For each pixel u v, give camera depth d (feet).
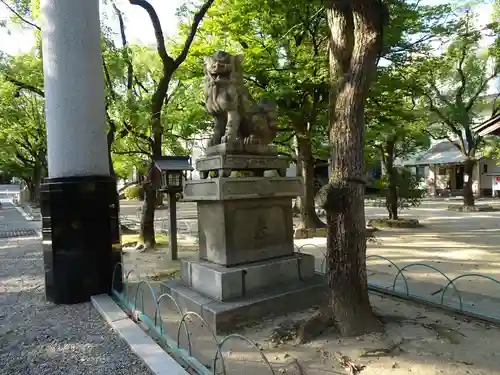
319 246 34.50
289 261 18.12
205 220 18.31
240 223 17.42
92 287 19.56
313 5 31.96
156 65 38.34
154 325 14.87
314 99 35.88
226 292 16.01
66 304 18.89
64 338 14.43
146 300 19.15
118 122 35.22
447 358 11.96
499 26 50.39
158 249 34.83
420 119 55.52
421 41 37.58
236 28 36.27
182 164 29.09
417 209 70.64
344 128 13.82
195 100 37.70
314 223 42.68
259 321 15.72
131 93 35.32
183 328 15.23
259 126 18.56
